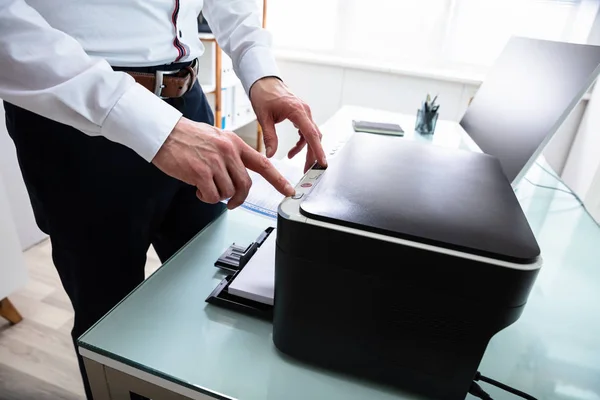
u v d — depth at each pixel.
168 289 0.56
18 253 1.37
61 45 0.49
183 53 0.74
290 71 2.57
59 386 1.18
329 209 0.40
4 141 1.60
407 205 0.42
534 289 0.67
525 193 1.06
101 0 0.61
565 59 0.94
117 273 0.79
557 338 0.56
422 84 2.31
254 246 0.63
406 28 2.37
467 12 2.23
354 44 2.51
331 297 0.41
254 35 0.84
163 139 0.48
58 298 1.51
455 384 0.42
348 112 1.65
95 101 0.48
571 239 0.84
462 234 0.38
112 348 0.46
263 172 0.49
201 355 0.46
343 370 0.45
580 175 1.88
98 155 0.69
